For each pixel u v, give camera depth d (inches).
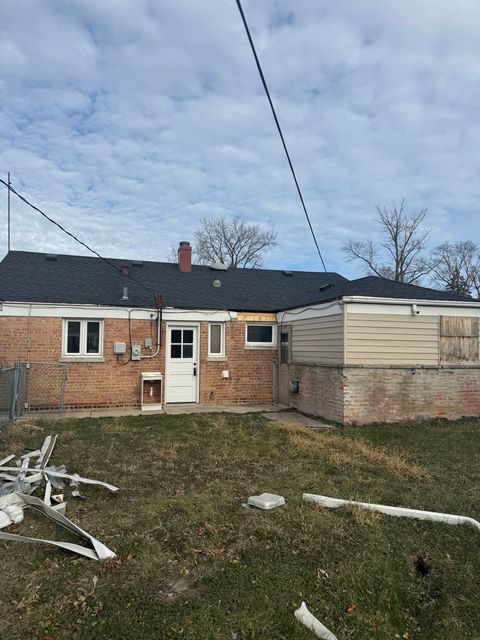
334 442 315.6
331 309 416.2
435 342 419.8
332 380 408.2
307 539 163.0
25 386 444.1
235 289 600.1
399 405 404.5
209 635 113.6
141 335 490.6
